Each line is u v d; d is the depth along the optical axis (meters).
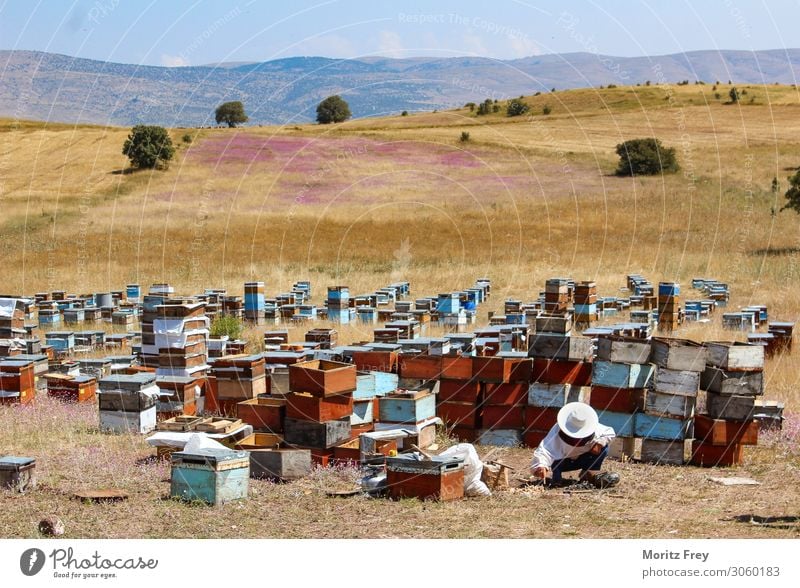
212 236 49.03
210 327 24.03
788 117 86.69
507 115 91.38
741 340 21.78
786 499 10.44
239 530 9.28
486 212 53.25
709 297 30.17
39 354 19.58
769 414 13.64
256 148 70.25
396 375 13.40
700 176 63.19
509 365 13.17
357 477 11.27
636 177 63.53
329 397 11.77
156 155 65.75
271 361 14.77
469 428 13.34
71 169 67.56
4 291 36.62
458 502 10.38
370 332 25.11
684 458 12.41
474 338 18.88
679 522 9.50
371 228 50.22
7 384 15.88
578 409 11.38
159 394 14.57
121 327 27.31
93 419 14.88
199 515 9.78
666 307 24.72
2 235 50.28
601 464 11.41
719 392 11.95
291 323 27.89
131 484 10.99
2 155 73.31
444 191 58.03
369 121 87.81
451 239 47.66
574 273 38.50
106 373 18.06
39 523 9.22
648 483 11.21
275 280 38.47
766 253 42.09
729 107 93.06
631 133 79.31
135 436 13.67
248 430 12.26
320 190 58.41
